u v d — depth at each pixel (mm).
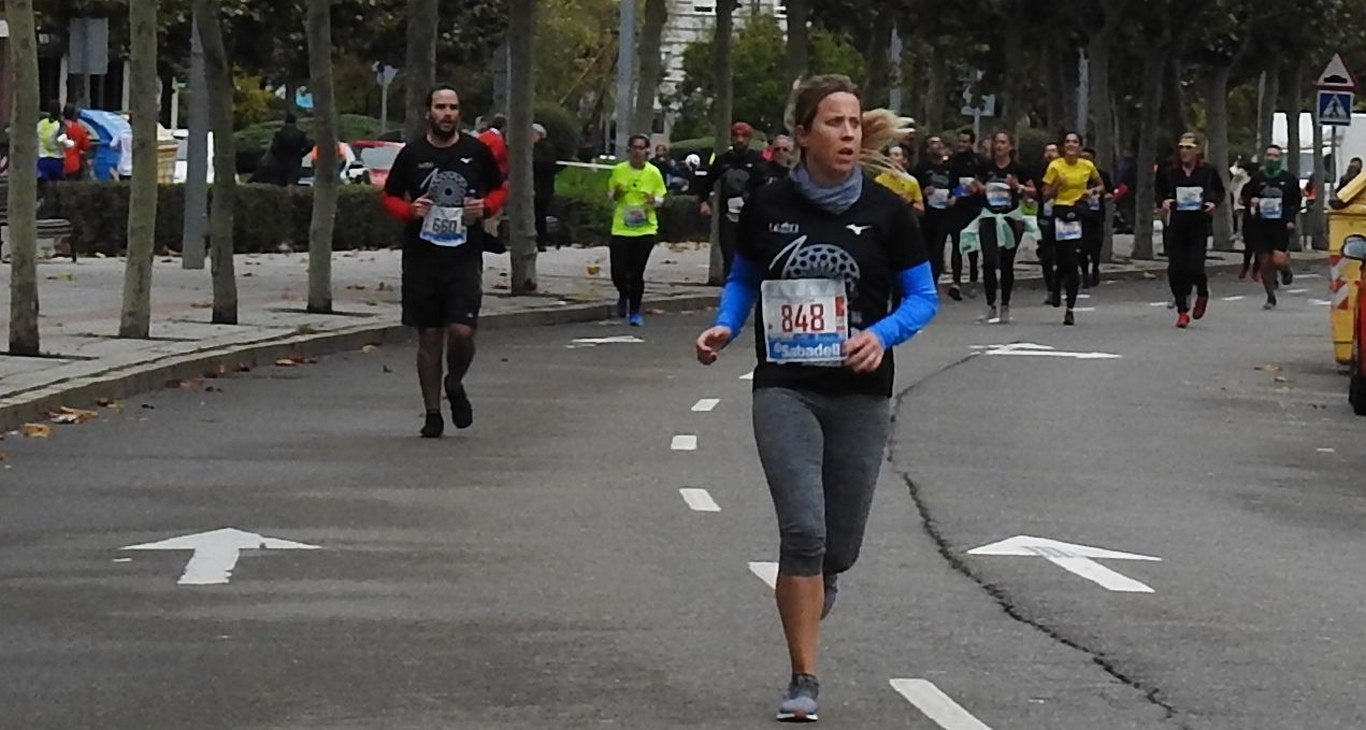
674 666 11180
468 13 62562
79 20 35375
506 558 14219
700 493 17094
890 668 11227
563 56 90312
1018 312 38781
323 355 27766
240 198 46812
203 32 28469
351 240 50438
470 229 19891
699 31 99312
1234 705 10562
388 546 14594
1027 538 15367
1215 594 13508
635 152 34469
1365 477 19500
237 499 16500
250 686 10648
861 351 10086
